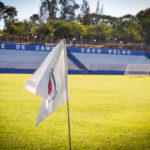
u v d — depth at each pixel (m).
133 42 62.72
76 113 6.90
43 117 2.69
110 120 6.05
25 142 4.16
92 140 4.34
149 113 7.10
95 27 58.50
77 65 40.47
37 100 9.40
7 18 57.88
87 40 58.56
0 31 56.41
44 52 40.78
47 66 2.66
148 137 4.58
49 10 71.81
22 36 53.69
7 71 34.19
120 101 9.63
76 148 3.91
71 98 10.30
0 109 7.31
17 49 39.72
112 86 16.73
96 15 76.62
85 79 23.80
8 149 3.80
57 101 2.79
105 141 4.30
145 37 63.38
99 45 52.97
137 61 45.06
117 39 61.53
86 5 76.81
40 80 2.55
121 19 71.69
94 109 7.64
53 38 55.25
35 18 69.50
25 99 9.61
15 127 5.16
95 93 12.38
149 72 41.06
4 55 38.72
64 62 2.84
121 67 41.50
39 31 53.28
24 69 34.50
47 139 4.36
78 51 42.38
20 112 6.87
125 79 25.39
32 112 6.89
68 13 75.75
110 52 44.06
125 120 6.07
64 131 4.91
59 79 2.80
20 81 18.61
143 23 63.34
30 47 40.34
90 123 5.68
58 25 54.38
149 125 5.55
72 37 56.19
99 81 21.48
